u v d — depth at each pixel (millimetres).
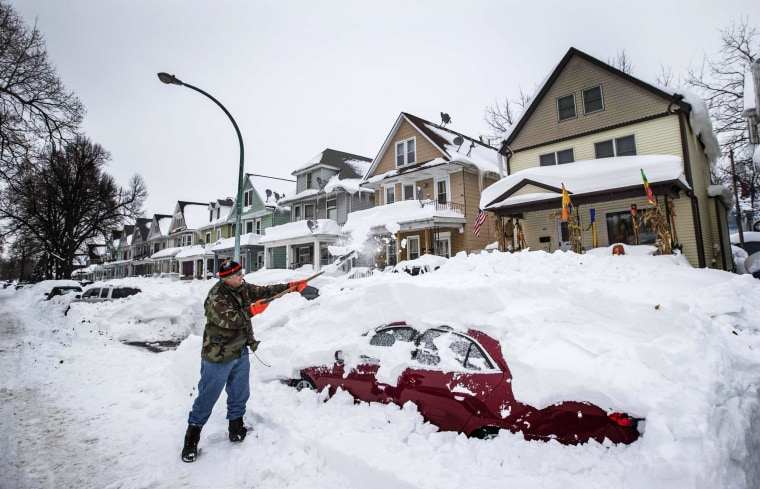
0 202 26344
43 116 17094
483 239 20656
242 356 3939
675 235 12391
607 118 15594
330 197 27797
